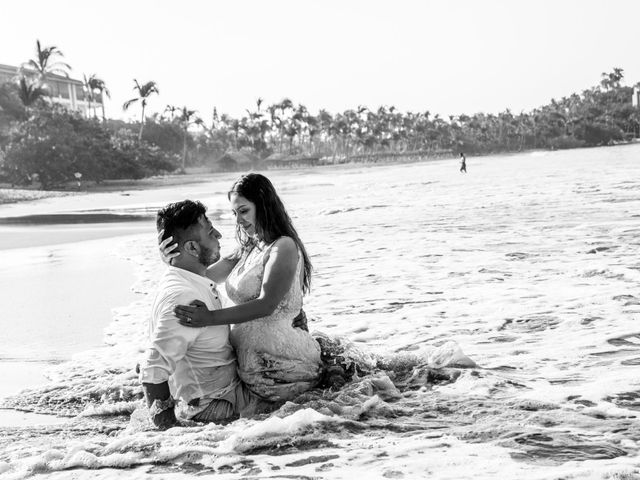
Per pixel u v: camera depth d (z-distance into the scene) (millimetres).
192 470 3301
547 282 8586
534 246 12000
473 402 4145
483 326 6566
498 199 24422
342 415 3986
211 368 4363
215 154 141125
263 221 4410
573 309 6953
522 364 5121
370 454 3330
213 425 3992
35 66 82375
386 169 92062
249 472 3195
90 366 6156
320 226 18703
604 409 3904
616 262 9648
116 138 88438
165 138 127375
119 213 32750
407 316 7266
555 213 17797
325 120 168875
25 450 3816
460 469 3039
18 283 11828
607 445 3283
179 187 65688
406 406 4180
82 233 21859
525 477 2889
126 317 8492
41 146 69938
